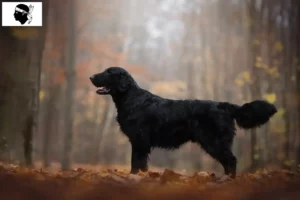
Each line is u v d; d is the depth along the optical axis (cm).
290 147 1992
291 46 1997
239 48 3078
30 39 1198
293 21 1981
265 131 2167
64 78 2512
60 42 2519
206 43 3419
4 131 1154
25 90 1182
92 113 3806
